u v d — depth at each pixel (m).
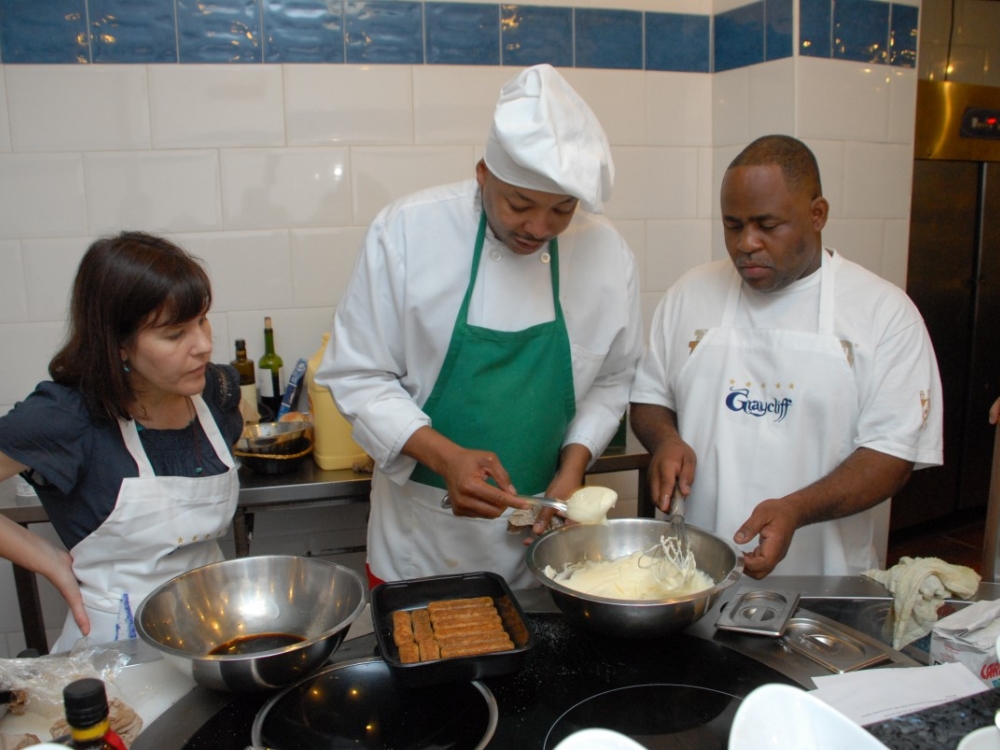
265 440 1.91
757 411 1.45
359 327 1.38
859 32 2.22
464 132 2.23
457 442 1.39
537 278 1.36
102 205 2.06
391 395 1.37
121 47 2.01
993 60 3.14
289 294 2.20
